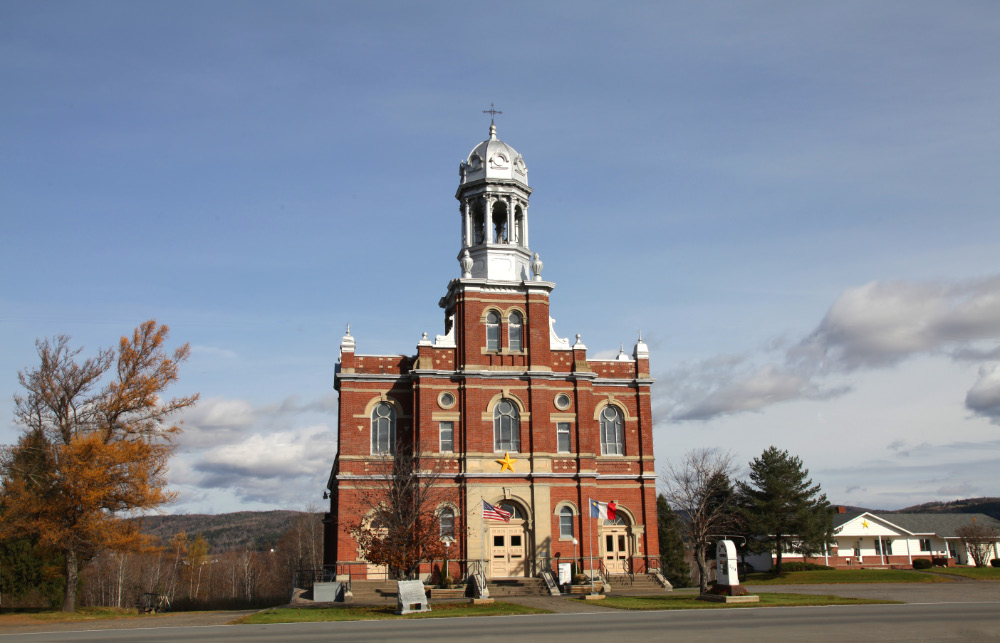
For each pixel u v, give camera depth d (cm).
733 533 6303
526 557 5034
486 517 4472
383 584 4697
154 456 4628
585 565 5100
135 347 4712
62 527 4403
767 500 6278
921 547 8200
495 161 5653
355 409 5141
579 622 2962
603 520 5278
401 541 4069
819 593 4316
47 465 4453
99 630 3055
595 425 5450
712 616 3112
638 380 5519
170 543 11181
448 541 4941
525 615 3372
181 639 2598
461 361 5228
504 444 5172
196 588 11331
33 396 4556
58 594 5331
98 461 4381
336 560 5100
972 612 3148
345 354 5212
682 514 6062
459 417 5144
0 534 4347
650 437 5466
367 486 5003
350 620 3322
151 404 4678
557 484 5184
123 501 4472
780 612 3247
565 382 5353
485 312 5322
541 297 5378
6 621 3853
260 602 7894
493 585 4706
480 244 5584
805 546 6325
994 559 7694
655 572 5200
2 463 4459
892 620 2859
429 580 4859
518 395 5225
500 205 5725
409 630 2797
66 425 4572
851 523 7969
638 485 5384
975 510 14888
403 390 5234
